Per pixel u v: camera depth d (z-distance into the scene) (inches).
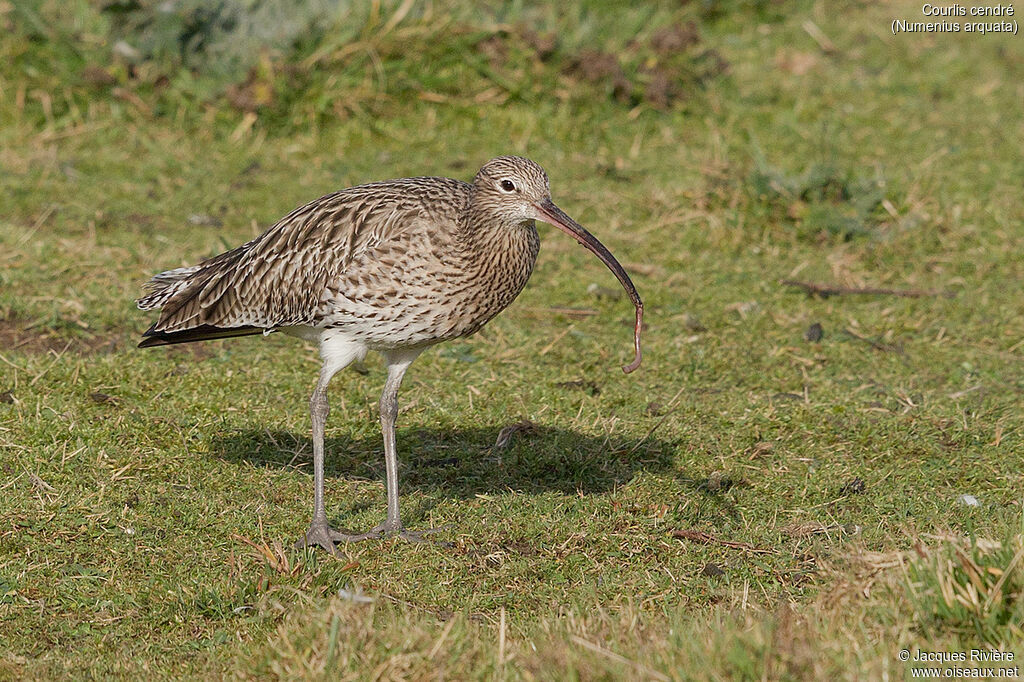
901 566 315.6
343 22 739.4
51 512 390.9
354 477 428.8
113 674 319.3
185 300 405.4
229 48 730.2
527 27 750.5
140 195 651.5
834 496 414.6
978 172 689.6
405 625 316.2
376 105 733.9
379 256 373.7
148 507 398.3
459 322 386.0
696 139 730.2
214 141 709.9
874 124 751.7
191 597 347.9
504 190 373.7
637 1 823.1
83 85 718.5
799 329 543.2
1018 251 607.5
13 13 729.6
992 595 297.9
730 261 608.1
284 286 387.2
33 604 348.2
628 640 302.5
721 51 837.2
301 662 298.7
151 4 724.7
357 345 389.7
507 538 388.2
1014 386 493.7
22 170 666.2
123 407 456.8
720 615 313.4
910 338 536.1
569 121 735.7
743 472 431.8
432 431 458.0
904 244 614.2
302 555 368.5
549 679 285.6
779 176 635.5
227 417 454.9
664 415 469.7
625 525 395.2
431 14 749.9
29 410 446.9
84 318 523.2
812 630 294.7
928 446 446.0
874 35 872.9
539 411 470.9
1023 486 417.4
